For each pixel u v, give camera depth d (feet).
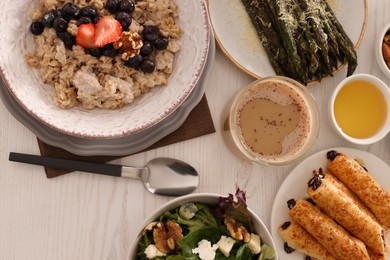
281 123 2.48
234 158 2.55
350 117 2.59
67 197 2.46
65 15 2.29
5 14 2.26
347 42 2.54
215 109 2.55
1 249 2.43
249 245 2.34
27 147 2.45
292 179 2.54
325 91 2.61
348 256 2.46
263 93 2.47
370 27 2.66
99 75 2.35
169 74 2.41
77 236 2.46
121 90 2.35
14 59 2.29
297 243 2.49
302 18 2.49
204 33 2.34
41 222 2.45
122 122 2.34
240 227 2.35
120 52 2.32
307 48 2.49
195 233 2.32
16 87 2.27
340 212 2.47
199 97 2.44
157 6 2.37
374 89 2.57
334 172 2.55
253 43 2.54
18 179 2.44
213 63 2.54
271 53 2.52
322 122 2.61
